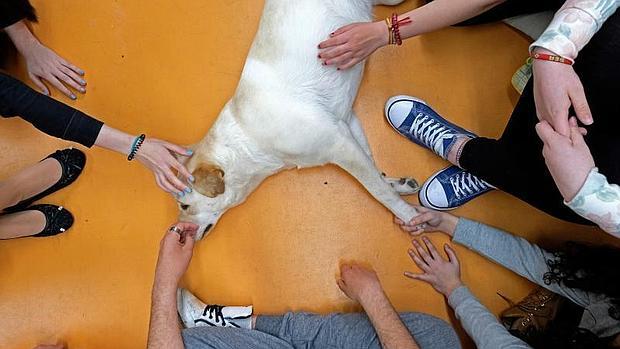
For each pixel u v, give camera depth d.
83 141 1.56
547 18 1.67
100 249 1.85
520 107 1.46
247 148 1.55
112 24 1.85
